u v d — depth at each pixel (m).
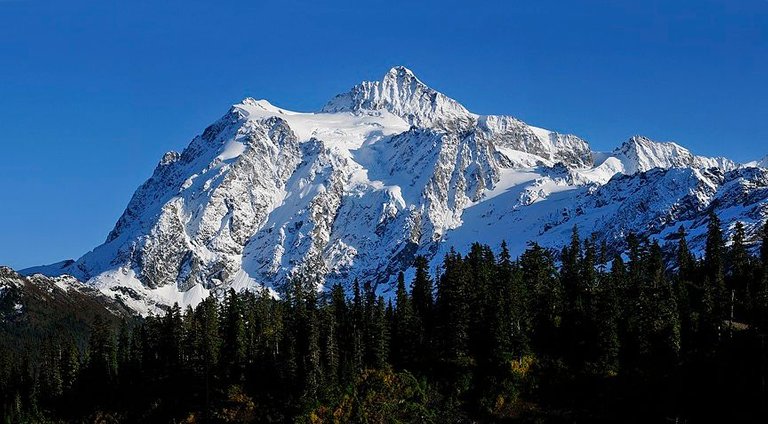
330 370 165.62
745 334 160.75
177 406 177.88
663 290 174.00
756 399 146.38
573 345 171.25
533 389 162.50
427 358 173.88
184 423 171.12
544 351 171.00
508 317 169.12
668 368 160.50
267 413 164.25
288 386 165.62
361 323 180.62
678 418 149.12
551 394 161.25
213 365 179.12
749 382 150.12
